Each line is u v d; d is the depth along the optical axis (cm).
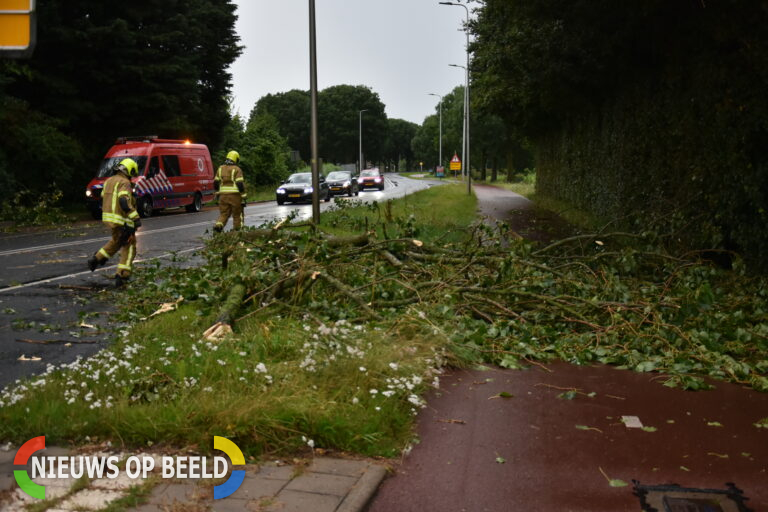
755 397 500
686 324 643
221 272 854
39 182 2556
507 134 7719
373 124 11769
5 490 328
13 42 564
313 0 1812
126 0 2881
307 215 2350
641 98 1498
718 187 1017
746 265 904
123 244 964
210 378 462
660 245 918
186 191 2683
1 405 424
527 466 377
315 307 687
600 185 2053
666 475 366
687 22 1117
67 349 626
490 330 633
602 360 591
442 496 341
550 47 1623
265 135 5147
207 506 314
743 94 921
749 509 328
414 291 726
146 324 663
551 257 895
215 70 3662
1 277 1038
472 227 958
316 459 374
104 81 2817
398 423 421
